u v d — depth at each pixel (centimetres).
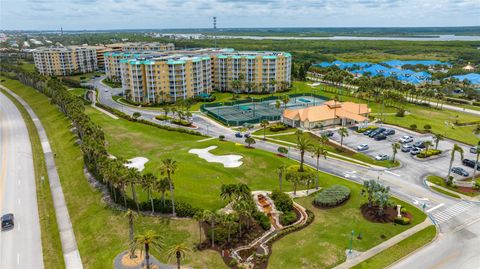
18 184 9312
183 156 10456
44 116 16025
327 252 5984
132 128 13675
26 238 6919
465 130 13512
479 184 8550
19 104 18738
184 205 7331
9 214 7500
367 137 12619
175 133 13125
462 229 6775
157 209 7400
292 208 7494
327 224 6881
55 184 9294
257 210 7188
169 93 18750
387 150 11250
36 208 8075
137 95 18650
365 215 7194
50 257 6309
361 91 18862
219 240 6334
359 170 9694
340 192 7894
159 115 15988
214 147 11350
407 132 13175
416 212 7369
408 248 6128
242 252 6056
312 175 8538
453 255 5966
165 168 7188
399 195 8169
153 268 5725
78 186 8988
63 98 15075
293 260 5803
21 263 6169
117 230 6894
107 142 11850
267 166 9781
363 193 7600
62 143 12288
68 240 6844
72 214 7788
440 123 14400
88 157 9794
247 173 9306
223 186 6888
